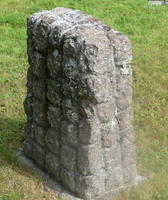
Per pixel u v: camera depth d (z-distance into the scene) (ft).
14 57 18.94
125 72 11.21
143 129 14.61
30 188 12.00
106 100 11.05
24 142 13.14
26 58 18.86
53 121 11.79
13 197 11.69
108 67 10.89
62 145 11.74
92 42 10.62
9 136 13.99
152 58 19.19
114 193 11.76
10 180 12.23
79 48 10.70
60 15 11.75
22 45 19.84
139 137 14.19
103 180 11.68
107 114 11.19
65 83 11.20
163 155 13.42
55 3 23.53
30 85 12.51
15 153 13.29
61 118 11.59
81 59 10.71
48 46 11.48
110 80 11.03
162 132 14.38
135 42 20.51
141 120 14.99
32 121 12.67
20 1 24.20
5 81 17.15
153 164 12.99
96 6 23.84
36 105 12.31
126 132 11.73
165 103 16.08
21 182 12.16
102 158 11.53
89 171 11.42
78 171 11.57
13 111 15.33
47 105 11.94
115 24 22.04
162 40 20.84
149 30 21.74
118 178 11.92
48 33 11.44
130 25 21.98
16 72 17.80
